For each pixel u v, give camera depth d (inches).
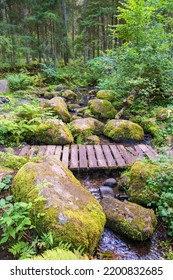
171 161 126.9
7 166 125.0
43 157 120.0
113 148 177.0
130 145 195.9
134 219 97.3
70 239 73.7
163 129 207.5
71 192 92.7
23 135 188.5
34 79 464.8
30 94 368.5
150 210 103.0
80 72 521.7
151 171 121.3
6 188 100.9
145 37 272.4
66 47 568.7
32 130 186.9
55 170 102.9
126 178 134.1
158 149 177.3
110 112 259.8
